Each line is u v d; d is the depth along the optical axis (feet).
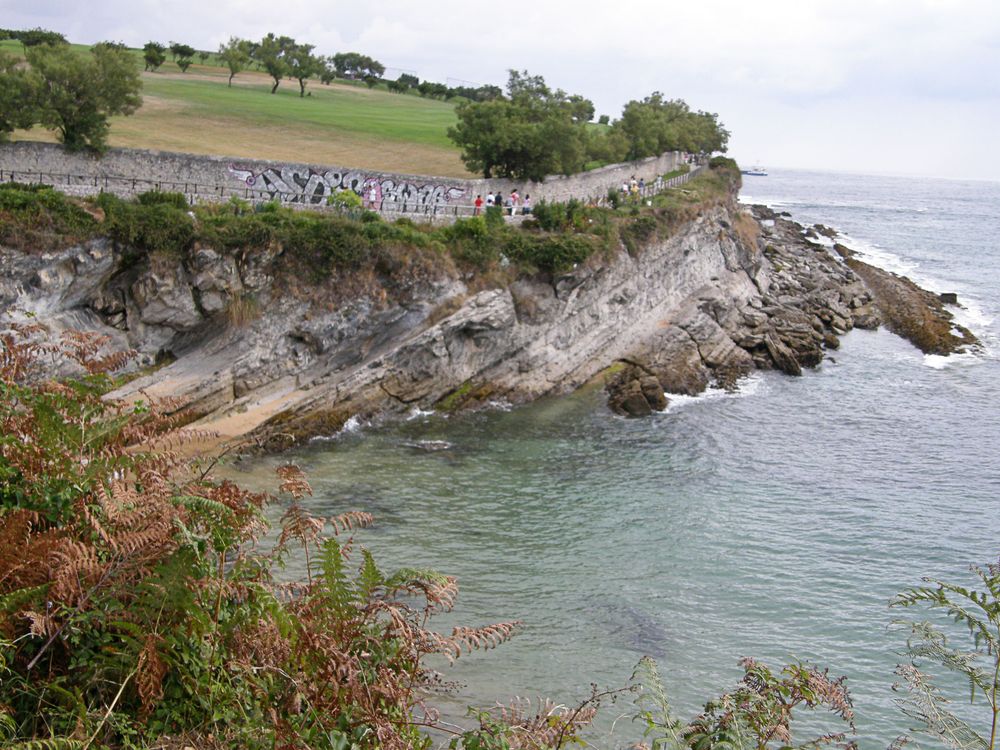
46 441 34.60
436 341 149.59
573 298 170.50
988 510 119.75
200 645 31.48
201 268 130.31
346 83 469.16
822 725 69.62
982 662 77.97
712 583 94.94
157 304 129.29
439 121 334.24
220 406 131.85
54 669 30.35
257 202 150.41
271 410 134.62
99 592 31.01
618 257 181.78
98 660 29.99
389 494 113.39
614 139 278.05
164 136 220.64
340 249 141.08
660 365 180.86
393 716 30.81
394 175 178.40
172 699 30.30
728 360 192.65
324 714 30.04
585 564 97.50
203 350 134.51
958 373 198.29
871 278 293.43
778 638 84.07
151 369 130.72
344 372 144.87
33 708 29.01
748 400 172.24
